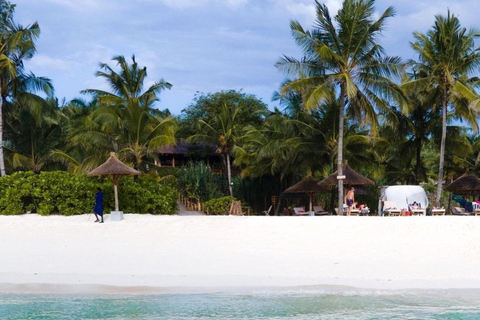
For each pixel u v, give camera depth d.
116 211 26.39
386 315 11.95
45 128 42.41
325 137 37.34
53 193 28.39
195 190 41.00
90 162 35.28
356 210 31.23
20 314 12.20
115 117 34.03
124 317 11.91
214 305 12.72
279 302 12.94
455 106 35.53
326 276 15.07
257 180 47.28
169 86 38.78
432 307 12.53
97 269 16.03
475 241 19.56
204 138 47.38
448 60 34.31
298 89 32.03
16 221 25.47
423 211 29.58
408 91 35.25
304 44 31.61
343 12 31.56
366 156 39.88
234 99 57.03
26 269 16.08
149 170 36.84
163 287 14.16
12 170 40.22
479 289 13.91
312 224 22.86
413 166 45.56
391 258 17.34
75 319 11.80
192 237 21.45
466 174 35.34
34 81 37.22
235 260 17.17
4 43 35.22
